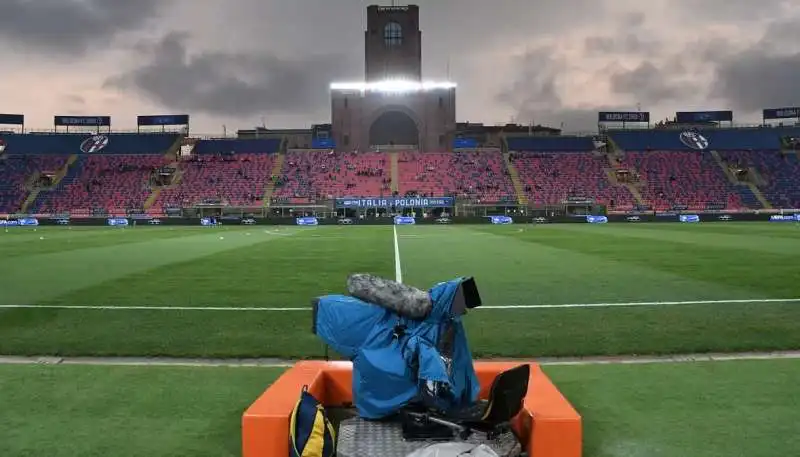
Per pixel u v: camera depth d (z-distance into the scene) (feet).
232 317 33.73
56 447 15.08
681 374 21.20
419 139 261.65
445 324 13.84
